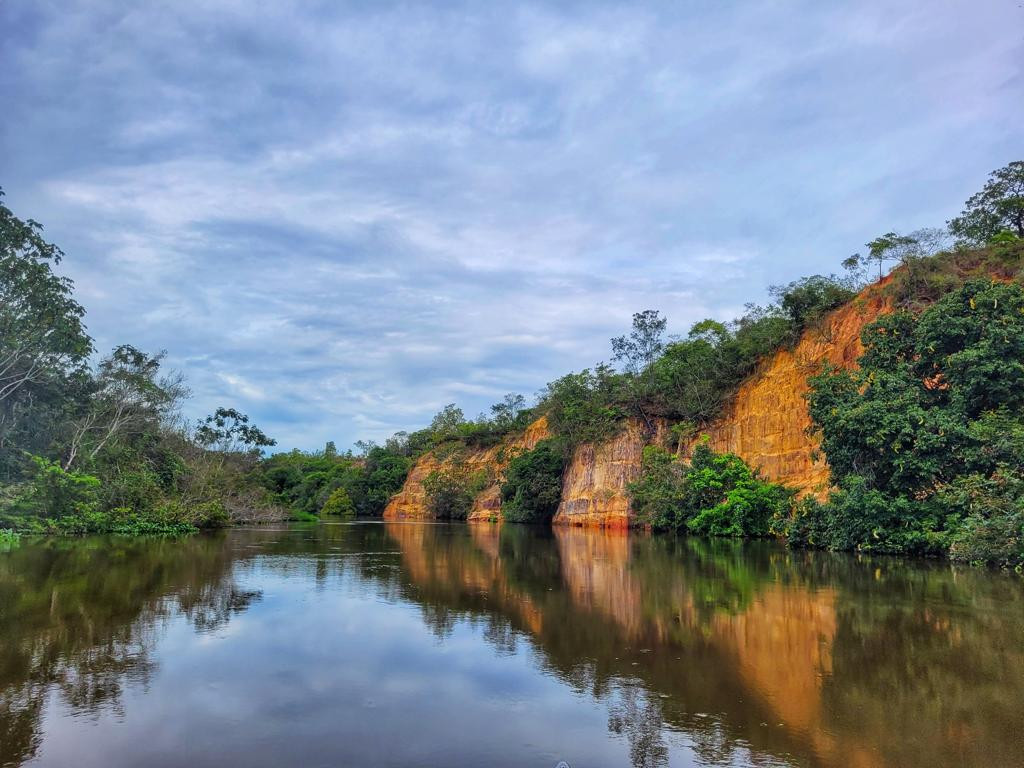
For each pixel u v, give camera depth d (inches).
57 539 1259.2
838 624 490.3
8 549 1019.9
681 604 580.1
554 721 295.0
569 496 2231.8
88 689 335.6
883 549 1017.5
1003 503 845.8
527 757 254.8
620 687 344.5
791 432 1585.9
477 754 257.4
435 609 560.1
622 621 509.0
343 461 4379.9
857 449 1034.7
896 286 1365.7
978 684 345.1
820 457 1461.6
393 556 1024.2
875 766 245.8
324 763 248.2
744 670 374.6
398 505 3267.7
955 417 970.7
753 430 1729.8
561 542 1373.0
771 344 1770.4
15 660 387.2
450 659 399.9
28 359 1496.1
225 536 1483.8
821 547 1155.9
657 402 2148.1
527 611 551.8
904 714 302.0
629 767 245.1
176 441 2054.6
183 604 569.6
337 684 348.8
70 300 1547.7
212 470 2158.0
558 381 2479.1
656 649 423.2
